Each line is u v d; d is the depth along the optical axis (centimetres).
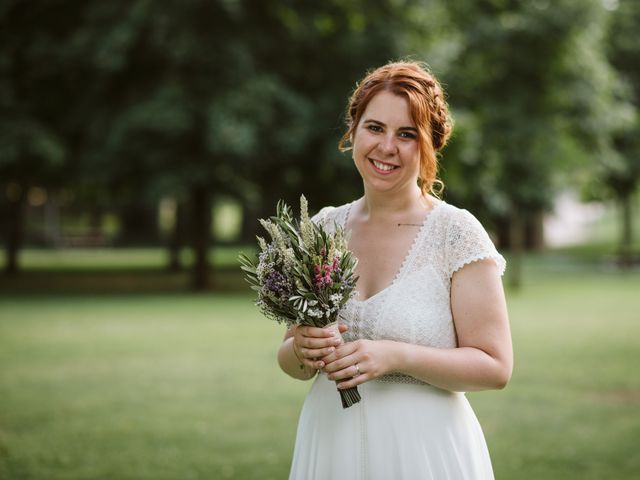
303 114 1539
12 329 1134
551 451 540
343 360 203
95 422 627
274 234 213
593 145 1848
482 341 212
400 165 219
